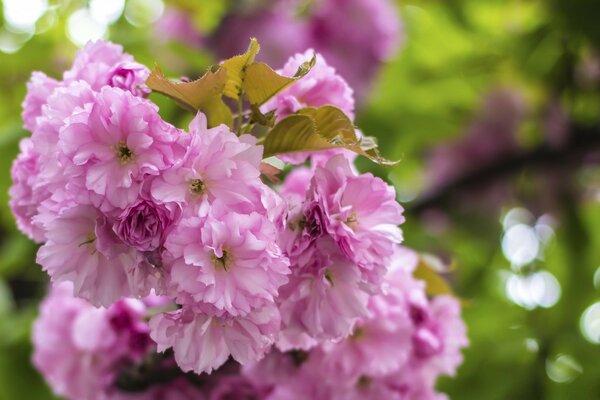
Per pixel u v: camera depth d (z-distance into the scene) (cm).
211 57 163
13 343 148
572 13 173
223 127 92
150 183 92
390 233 96
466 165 195
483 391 166
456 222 193
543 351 169
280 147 97
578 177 198
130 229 92
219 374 110
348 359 106
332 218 95
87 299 94
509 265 203
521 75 192
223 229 92
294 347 101
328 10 166
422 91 194
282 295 96
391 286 108
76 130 92
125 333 112
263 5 162
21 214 99
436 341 109
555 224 201
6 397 147
